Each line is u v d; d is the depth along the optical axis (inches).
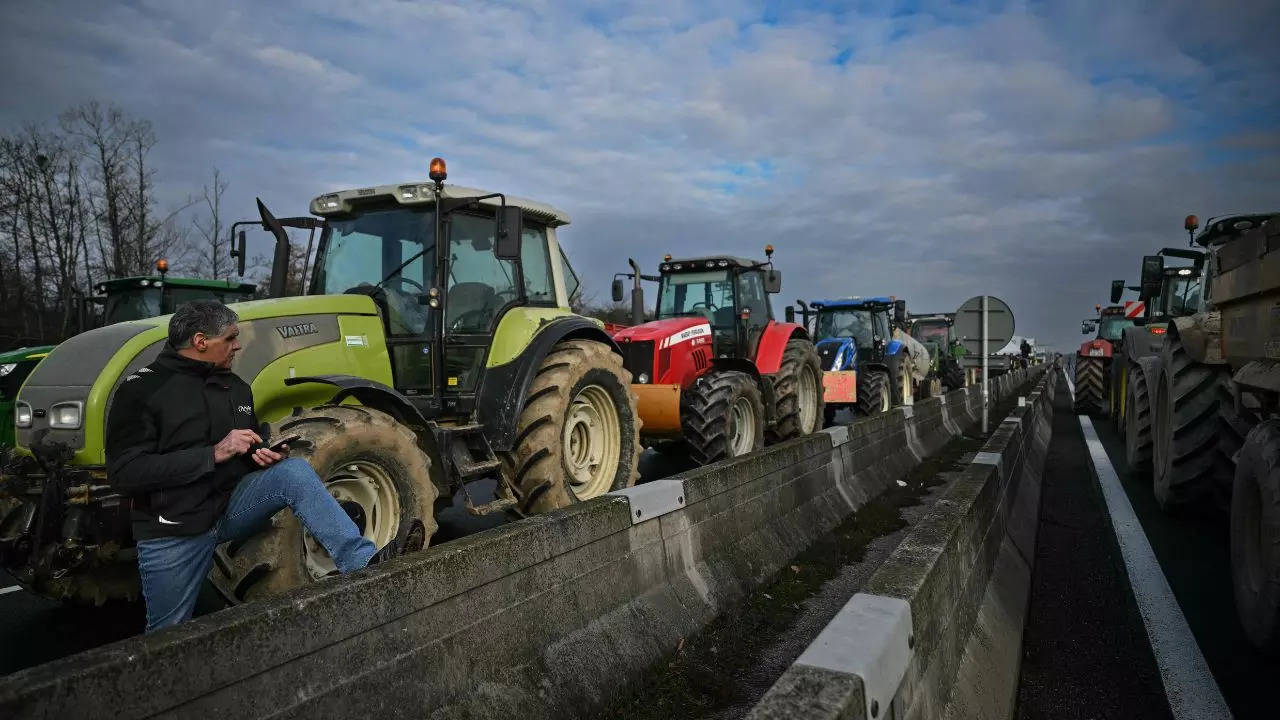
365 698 78.7
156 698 63.0
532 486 201.0
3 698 54.8
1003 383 815.7
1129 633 150.5
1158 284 376.2
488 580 96.6
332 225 217.2
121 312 413.1
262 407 167.8
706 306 384.5
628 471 237.3
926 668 83.0
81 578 154.6
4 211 938.1
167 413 106.9
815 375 423.2
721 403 295.6
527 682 99.0
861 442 276.7
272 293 210.5
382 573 82.9
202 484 108.2
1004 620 133.2
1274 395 169.3
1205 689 125.8
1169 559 201.8
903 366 636.1
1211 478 222.1
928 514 116.0
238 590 126.7
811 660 62.9
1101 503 273.7
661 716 113.2
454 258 208.7
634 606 127.0
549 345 210.2
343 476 149.7
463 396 204.1
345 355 185.9
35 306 989.8
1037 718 116.4
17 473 142.0
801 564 189.2
